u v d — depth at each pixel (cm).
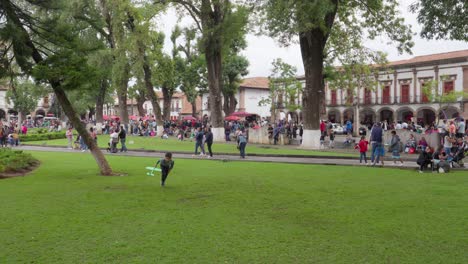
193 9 3253
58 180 1281
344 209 862
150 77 4050
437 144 2261
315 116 2681
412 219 775
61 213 822
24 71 1323
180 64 5616
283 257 570
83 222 753
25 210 845
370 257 570
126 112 4422
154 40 3703
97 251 593
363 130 2606
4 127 3538
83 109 6412
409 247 612
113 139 2536
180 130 3769
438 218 782
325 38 2673
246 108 7056
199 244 626
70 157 2150
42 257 569
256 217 796
